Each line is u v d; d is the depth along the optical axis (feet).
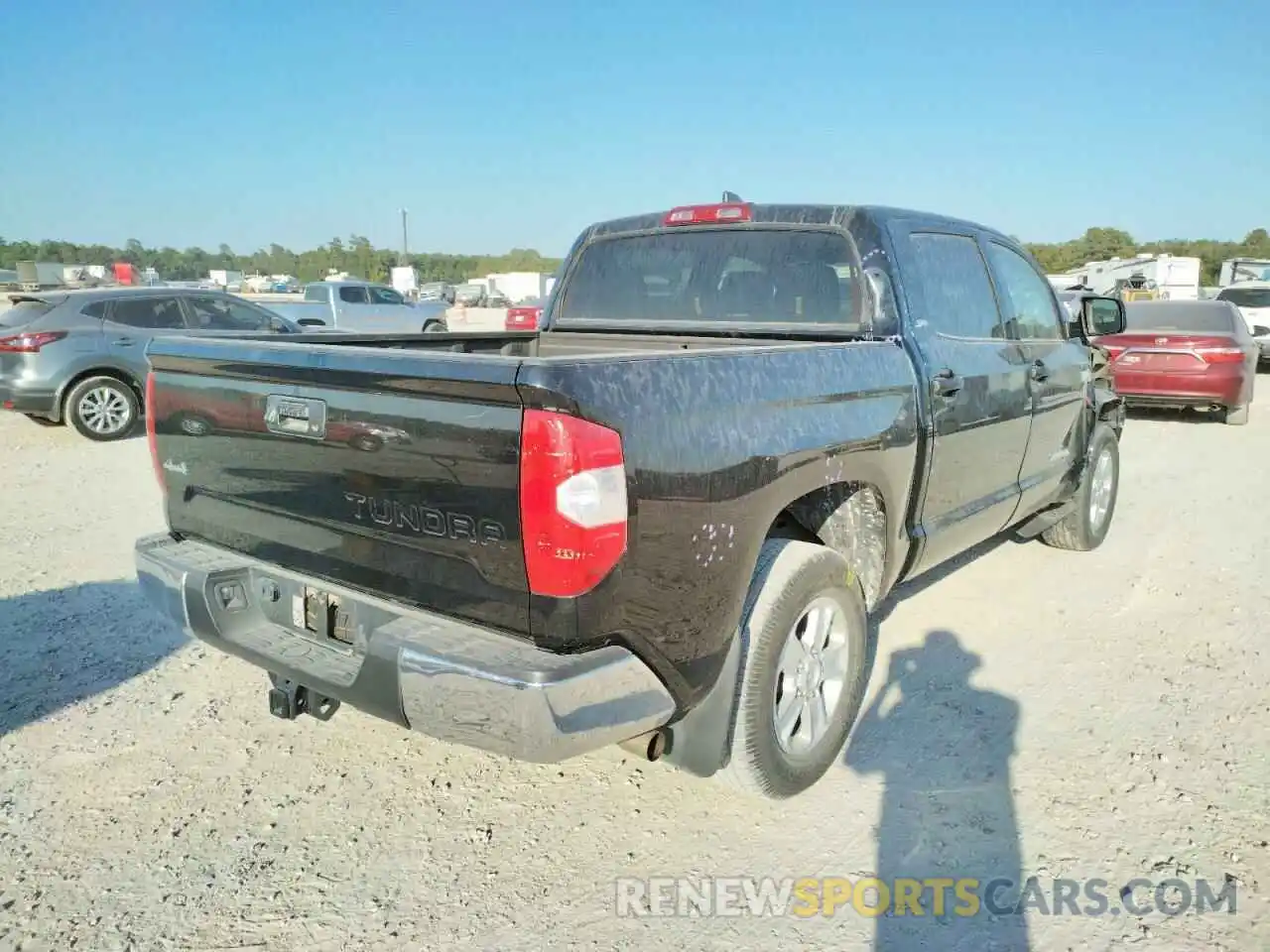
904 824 10.02
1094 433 18.63
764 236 12.92
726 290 13.33
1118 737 11.79
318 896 8.81
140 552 10.02
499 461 7.19
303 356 8.34
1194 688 13.15
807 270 12.50
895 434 10.93
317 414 8.38
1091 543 19.49
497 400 7.14
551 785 10.82
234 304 36.76
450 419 7.42
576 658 7.37
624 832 9.91
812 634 10.36
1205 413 42.47
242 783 10.70
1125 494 25.25
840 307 12.16
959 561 18.93
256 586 9.59
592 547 7.19
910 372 11.42
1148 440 34.37
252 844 9.59
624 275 14.47
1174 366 36.60
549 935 8.34
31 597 16.34
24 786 10.50
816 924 8.50
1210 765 11.10
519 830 9.93
